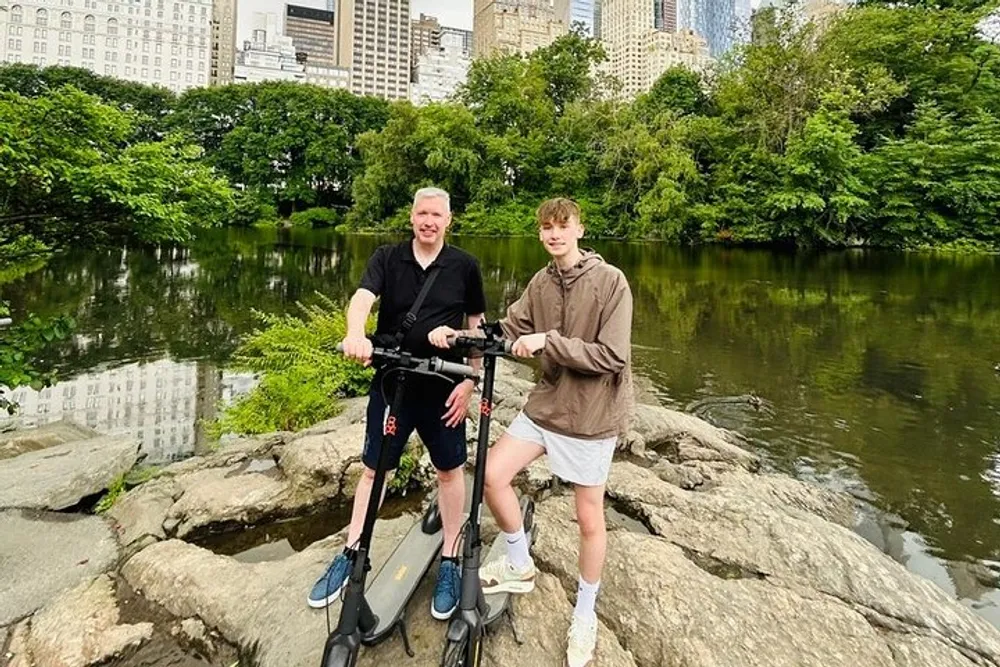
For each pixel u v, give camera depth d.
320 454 3.54
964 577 3.05
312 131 40.75
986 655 2.10
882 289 13.21
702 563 2.65
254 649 2.06
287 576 2.40
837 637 2.08
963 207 20.31
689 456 4.27
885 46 22.47
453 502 2.20
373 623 1.89
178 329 8.82
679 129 23.70
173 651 2.14
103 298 11.06
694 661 1.93
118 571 2.61
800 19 23.08
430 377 2.07
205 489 3.36
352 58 101.00
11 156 3.22
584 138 29.67
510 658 1.90
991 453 4.62
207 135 43.47
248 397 5.37
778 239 22.12
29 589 2.54
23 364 3.18
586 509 1.86
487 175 29.17
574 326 1.85
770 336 8.78
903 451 4.67
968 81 22.14
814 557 2.61
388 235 29.66
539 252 21.48
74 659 2.07
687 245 23.27
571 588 2.30
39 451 4.08
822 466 4.40
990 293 12.57
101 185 3.60
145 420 5.50
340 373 5.36
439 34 114.69
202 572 2.48
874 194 20.61
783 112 22.48
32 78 39.28
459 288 2.12
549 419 1.86
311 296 11.72
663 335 8.84
